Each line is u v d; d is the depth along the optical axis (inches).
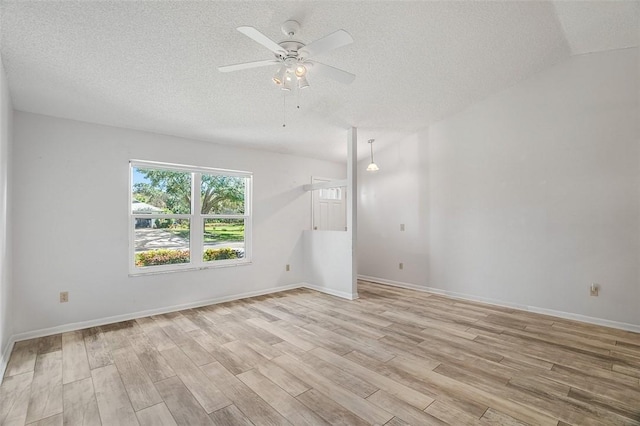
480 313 158.1
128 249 150.1
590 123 143.2
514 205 166.6
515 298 166.4
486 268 177.6
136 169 157.2
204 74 116.4
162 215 163.5
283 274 211.6
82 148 139.2
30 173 126.7
